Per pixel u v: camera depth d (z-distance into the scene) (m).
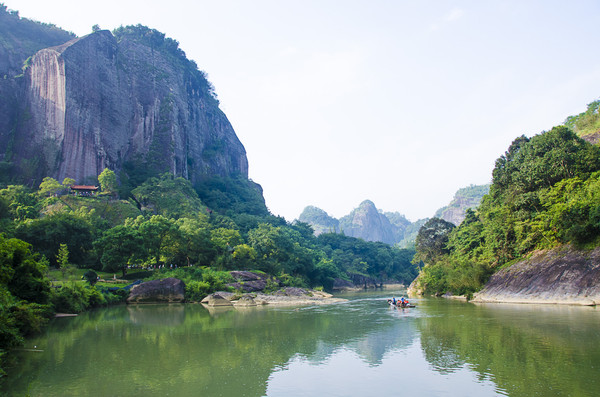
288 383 16.61
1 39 127.56
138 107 140.00
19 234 62.31
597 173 46.75
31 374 18.25
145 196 103.44
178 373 18.34
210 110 192.88
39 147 108.88
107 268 65.81
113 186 101.81
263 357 21.48
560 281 41.62
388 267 166.00
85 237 69.38
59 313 40.84
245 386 16.28
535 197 51.44
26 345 24.88
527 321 29.56
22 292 31.41
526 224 50.53
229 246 86.06
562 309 35.50
